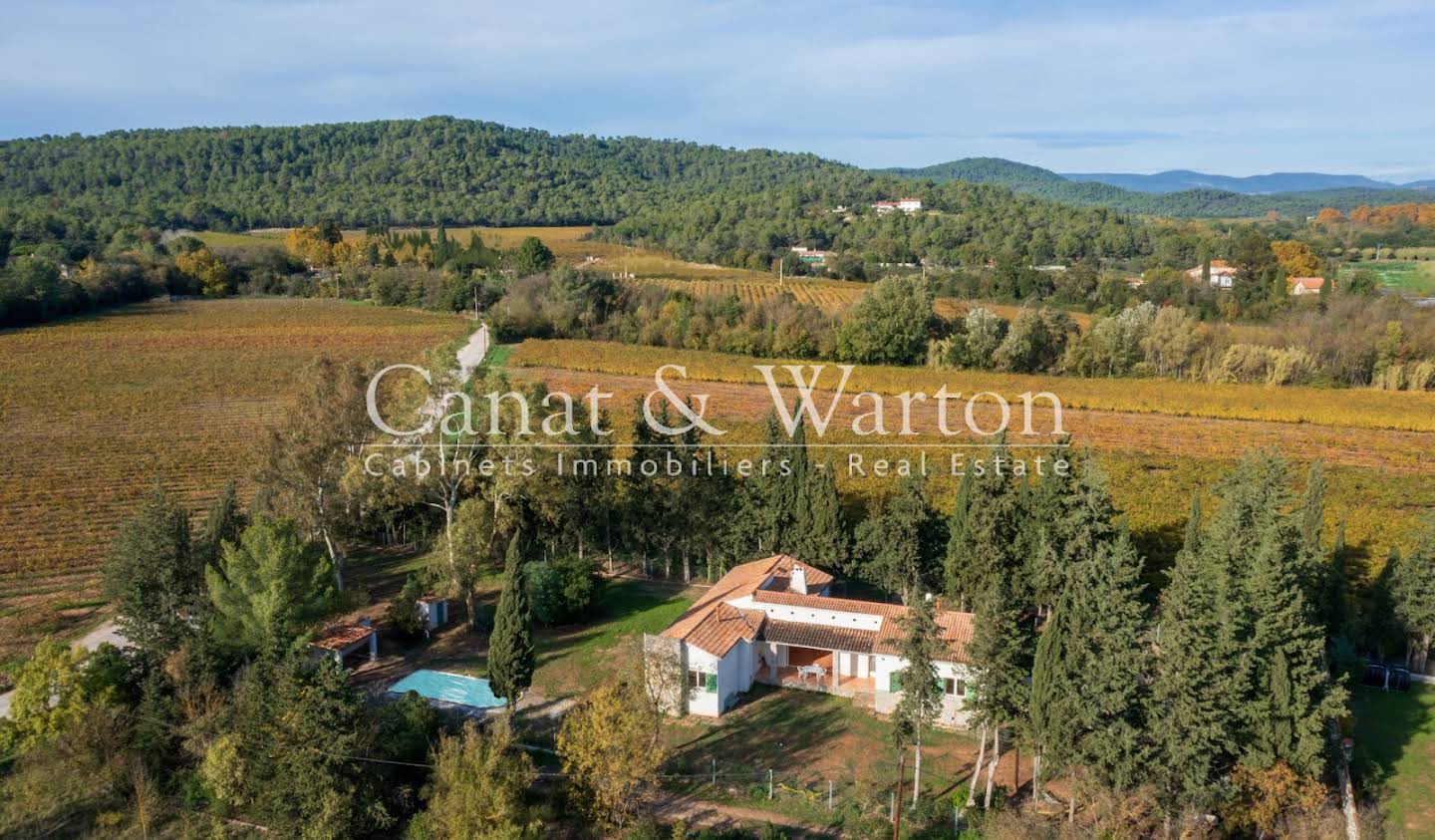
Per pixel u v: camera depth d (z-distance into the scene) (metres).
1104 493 51.56
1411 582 50.28
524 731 44.03
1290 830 37.09
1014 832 35.56
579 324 159.12
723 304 152.75
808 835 37.19
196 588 49.22
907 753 42.78
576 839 37.41
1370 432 104.75
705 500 62.81
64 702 41.88
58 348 150.38
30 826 39.03
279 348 153.62
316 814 35.88
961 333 143.12
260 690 39.97
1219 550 44.97
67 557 65.94
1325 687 39.53
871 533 58.84
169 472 87.50
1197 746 35.19
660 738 42.47
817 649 49.88
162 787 41.16
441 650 53.44
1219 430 104.81
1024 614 53.59
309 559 50.28
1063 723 36.41
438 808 35.66
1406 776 41.16
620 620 57.41
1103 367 134.75
